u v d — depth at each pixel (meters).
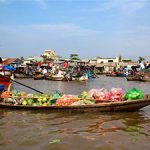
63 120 11.73
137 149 7.80
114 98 13.58
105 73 86.00
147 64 64.19
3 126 10.59
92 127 10.50
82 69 58.72
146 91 30.45
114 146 8.06
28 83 39.41
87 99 13.65
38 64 61.44
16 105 13.96
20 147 7.93
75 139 8.77
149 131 9.96
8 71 31.66
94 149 7.79
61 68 57.59
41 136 9.12
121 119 11.95
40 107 13.55
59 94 14.79
